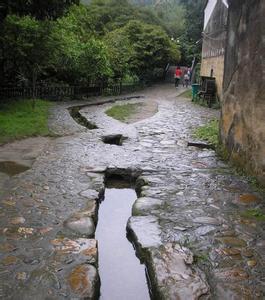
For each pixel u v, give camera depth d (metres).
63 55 18.50
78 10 20.58
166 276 3.45
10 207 4.92
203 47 25.28
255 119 6.38
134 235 4.34
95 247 3.93
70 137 9.84
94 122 12.59
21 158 7.47
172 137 10.39
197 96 20.81
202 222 4.70
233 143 7.46
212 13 22.16
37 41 13.27
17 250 3.81
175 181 6.35
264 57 6.05
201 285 3.32
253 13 6.55
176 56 35.62
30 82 16.75
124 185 6.76
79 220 4.57
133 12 40.97
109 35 29.94
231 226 4.61
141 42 31.08
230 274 3.53
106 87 23.38
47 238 4.09
